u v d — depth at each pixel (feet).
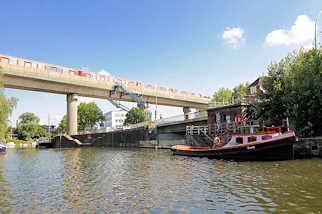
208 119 112.27
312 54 84.43
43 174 53.88
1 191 38.01
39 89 160.45
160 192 35.45
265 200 30.60
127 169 58.23
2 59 139.23
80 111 308.81
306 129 78.33
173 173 50.93
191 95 237.86
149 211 27.61
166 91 217.56
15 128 387.14
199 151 80.43
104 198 33.06
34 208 29.55
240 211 27.04
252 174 47.26
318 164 57.88
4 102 109.09
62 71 163.84
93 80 177.37
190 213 26.76
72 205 30.37
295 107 77.82
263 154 66.59
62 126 370.73
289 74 86.84
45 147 212.23
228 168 55.57
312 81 76.64
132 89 194.90
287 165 57.41
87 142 196.65
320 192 33.55
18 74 143.43
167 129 147.84
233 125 97.19
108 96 190.39
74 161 79.77
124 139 176.55
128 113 246.88
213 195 33.32
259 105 89.97
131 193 35.29
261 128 90.94
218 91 258.37
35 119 375.66
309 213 26.04
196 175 47.96
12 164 74.95
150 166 62.18
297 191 34.22
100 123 325.62
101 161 77.30
